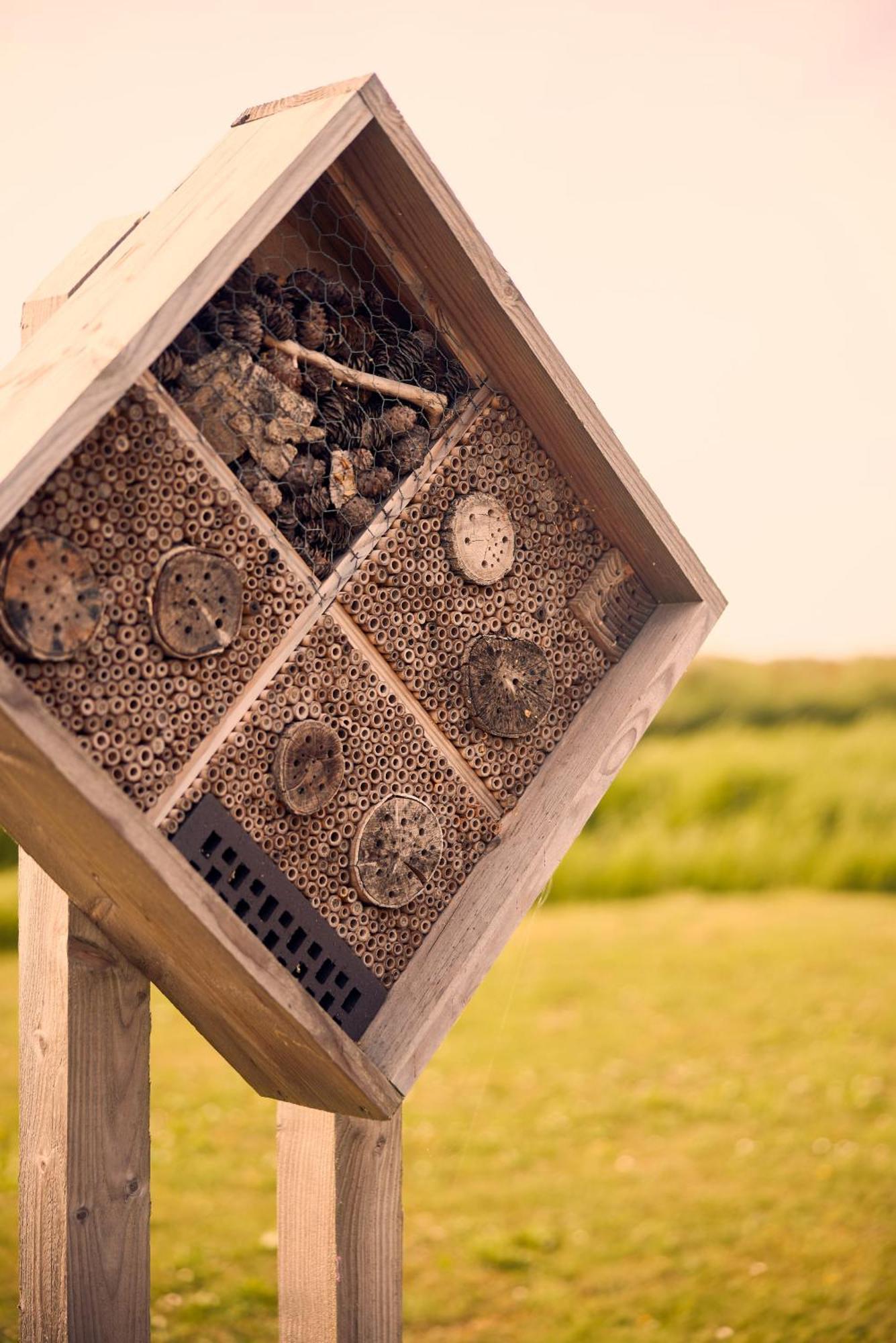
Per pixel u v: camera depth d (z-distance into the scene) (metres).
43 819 3.03
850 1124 6.72
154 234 3.08
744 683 10.37
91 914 3.23
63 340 3.03
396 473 3.16
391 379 3.16
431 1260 5.62
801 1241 5.70
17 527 2.90
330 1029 3.00
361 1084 3.02
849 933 9.06
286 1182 3.32
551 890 9.91
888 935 8.99
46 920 3.29
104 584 2.95
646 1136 6.67
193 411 3.01
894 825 9.91
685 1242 5.71
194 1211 5.82
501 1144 6.66
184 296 2.92
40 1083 3.30
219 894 3.02
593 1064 7.43
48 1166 3.28
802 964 8.55
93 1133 3.27
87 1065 3.27
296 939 3.07
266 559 3.04
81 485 2.93
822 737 10.19
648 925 9.38
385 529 3.13
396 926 3.14
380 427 3.14
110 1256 3.29
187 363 3.02
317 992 3.07
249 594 3.03
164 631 2.97
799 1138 6.63
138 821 2.90
